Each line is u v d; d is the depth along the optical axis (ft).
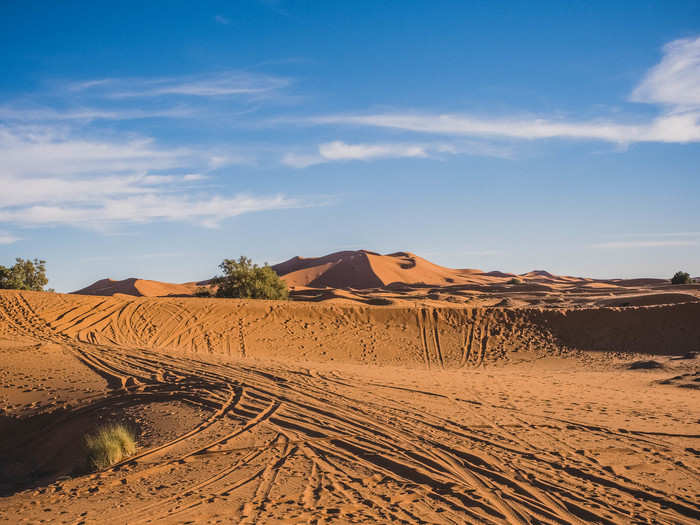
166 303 125.29
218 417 44.14
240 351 104.94
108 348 83.25
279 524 21.72
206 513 23.27
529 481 28.19
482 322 126.11
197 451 34.88
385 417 43.19
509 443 35.94
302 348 109.60
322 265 499.10
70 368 67.82
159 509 24.14
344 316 127.44
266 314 125.18
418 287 414.82
